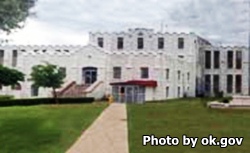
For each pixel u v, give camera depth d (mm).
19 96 62938
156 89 63375
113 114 33188
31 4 17766
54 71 54812
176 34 79875
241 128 24312
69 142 18688
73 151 16469
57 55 65188
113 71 65188
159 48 80188
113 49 80812
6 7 16500
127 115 32375
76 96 56969
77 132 21906
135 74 64562
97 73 65000
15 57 72250
